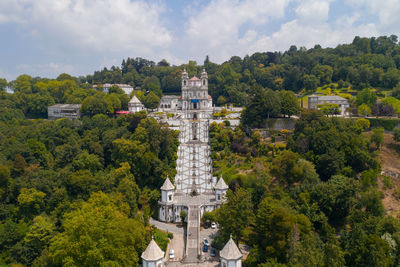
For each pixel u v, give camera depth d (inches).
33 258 3484.3
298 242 2844.5
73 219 2928.2
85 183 4293.8
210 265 3216.0
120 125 6619.1
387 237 3166.8
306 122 5565.9
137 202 4498.0
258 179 4323.3
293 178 4421.8
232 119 6835.6
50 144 6013.8
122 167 4680.1
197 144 6008.9
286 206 3612.2
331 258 2746.1
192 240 3681.1
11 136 6318.9
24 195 4055.1
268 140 5861.2
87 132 6304.1
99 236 2871.6
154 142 5285.4
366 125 5610.2
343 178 4180.6
